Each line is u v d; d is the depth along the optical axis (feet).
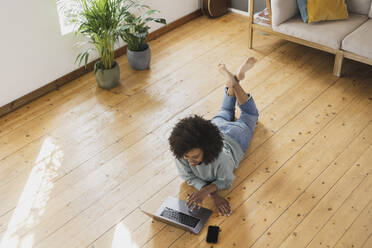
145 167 8.37
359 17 10.56
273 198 7.54
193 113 9.68
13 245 7.07
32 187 8.09
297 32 10.51
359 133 8.72
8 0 9.19
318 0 10.25
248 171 8.11
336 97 9.77
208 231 7.00
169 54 12.00
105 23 9.65
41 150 8.93
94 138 9.16
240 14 13.85
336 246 6.68
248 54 11.69
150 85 10.73
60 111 10.03
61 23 10.78
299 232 6.93
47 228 7.33
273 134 8.88
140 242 7.00
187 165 7.36
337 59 10.18
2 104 9.96
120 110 9.94
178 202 7.54
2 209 7.70
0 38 9.36
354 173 7.87
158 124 9.43
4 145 9.12
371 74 10.44
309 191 7.61
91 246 7.00
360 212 7.16
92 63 11.51
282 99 9.85
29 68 10.15
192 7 13.58
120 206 7.63
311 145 8.54
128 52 11.07
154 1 12.29
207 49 12.09
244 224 7.13
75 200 7.79
